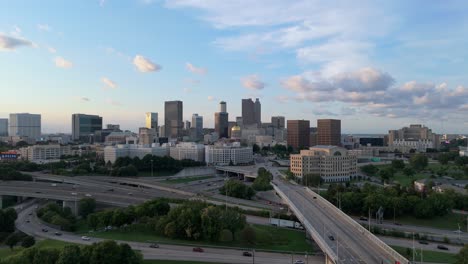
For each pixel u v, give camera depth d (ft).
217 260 595.06
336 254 496.64
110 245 524.52
